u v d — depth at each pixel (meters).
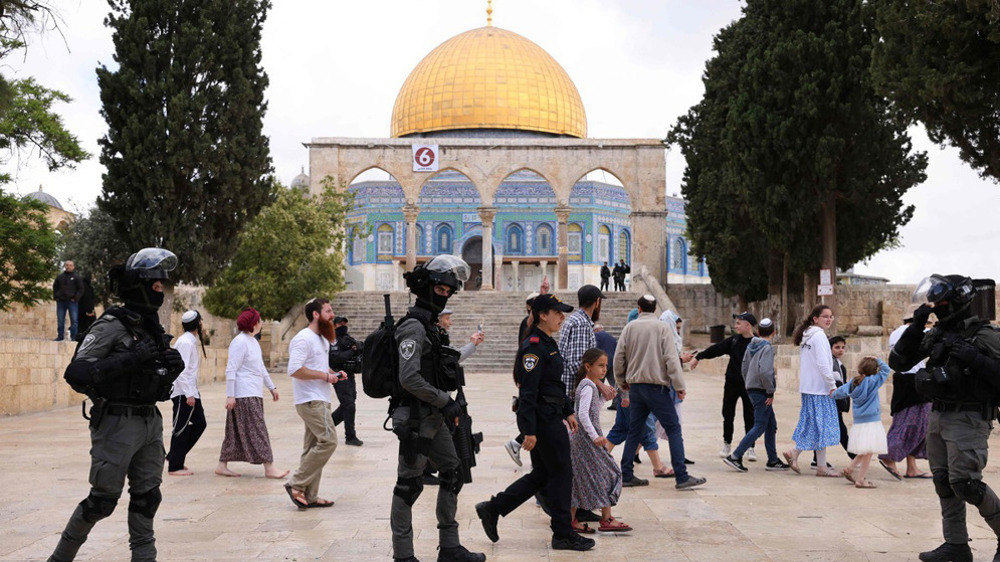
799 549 7.29
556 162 49.62
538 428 7.32
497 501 7.46
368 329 39.16
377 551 7.23
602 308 40.62
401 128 65.88
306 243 36.91
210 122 31.59
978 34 20.97
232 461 11.38
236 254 36.19
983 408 6.63
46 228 25.84
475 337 8.55
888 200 34.09
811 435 11.12
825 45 30.62
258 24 32.97
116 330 6.01
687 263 77.38
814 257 32.78
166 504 9.30
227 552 7.20
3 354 18.89
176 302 40.41
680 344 15.59
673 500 9.52
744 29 35.25
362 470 11.66
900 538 7.68
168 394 6.25
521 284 71.75
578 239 70.44
